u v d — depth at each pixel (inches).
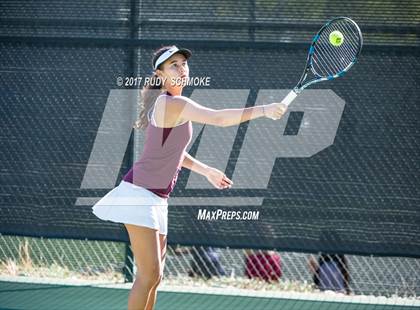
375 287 432.8
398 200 406.0
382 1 402.0
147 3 424.2
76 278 454.0
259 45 410.6
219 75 415.8
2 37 435.5
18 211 441.4
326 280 437.7
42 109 436.1
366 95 405.7
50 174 437.4
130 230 285.9
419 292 429.7
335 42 338.3
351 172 409.1
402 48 400.5
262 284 446.9
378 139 406.3
